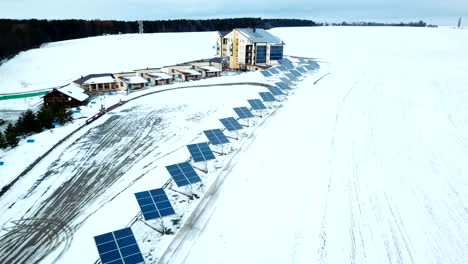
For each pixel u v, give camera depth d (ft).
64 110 130.41
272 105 136.98
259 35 254.47
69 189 79.51
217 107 139.33
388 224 62.34
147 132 114.52
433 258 53.88
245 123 115.85
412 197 71.56
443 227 61.72
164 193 63.52
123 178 83.41
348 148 95.81
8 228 65.77
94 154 98.02
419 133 109.40
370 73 221.25
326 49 378.94
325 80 195.31
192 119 125.49
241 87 172.96
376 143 100.17
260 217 63.72
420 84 184.65
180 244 57.06
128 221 64.69
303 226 61.21
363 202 69.10
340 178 78.59
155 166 88.33
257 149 94.17
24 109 172.35
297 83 183.21
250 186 74.64
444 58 299.79
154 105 146.82
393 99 151.74
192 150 82.28
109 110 140.77
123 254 49.47
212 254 54.44
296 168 82.89
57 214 69.92
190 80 208.33
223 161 86.99
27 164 91.04
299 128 111.14
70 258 56.13
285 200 69.15
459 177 80.33
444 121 121.70
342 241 57.52
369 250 55.57
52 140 107.45
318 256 53.98
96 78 200.64
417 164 86.99
